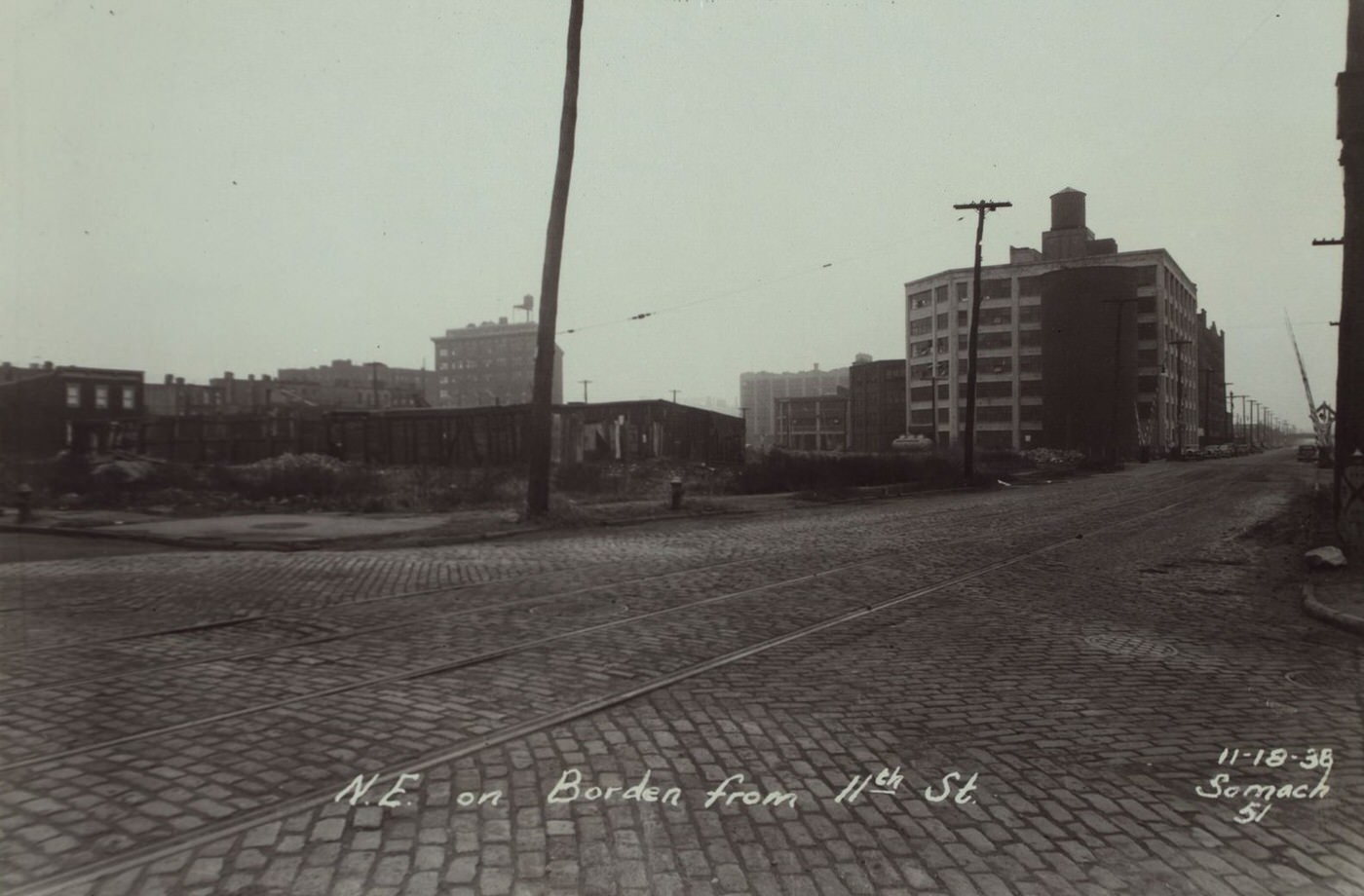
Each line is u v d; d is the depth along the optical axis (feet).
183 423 140.46
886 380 364.38
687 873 10.16
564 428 114.11
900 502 83.82
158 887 9.63
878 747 14.39
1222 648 22.09
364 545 42.83
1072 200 322.55
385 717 15.48
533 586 30.01
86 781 12.51
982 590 30.14
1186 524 56.34
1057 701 17.11
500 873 10.03
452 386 480.23
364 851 10.48
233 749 13.84
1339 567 34.99
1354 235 36.96
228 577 31.81
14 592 28.19
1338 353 37.78
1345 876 10.50
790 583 30.99
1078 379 277.64
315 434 135.54
